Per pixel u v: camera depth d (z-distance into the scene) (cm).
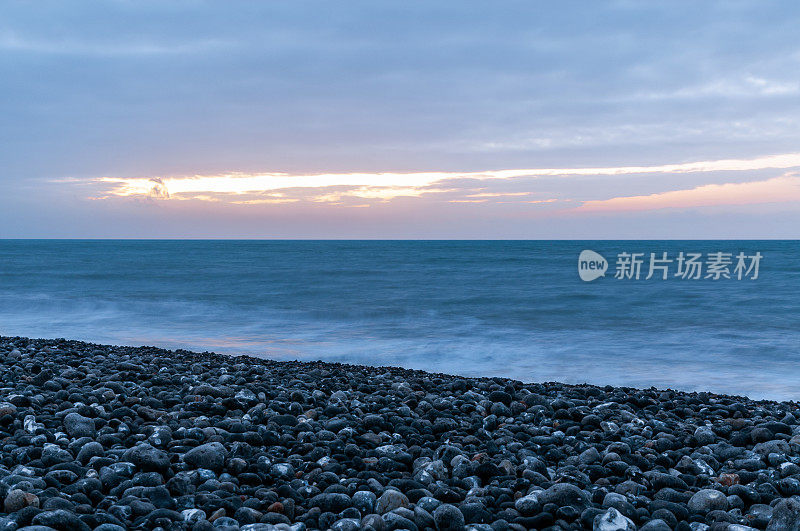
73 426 551
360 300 2798
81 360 1021
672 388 1164
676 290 3266
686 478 493
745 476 499
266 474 467
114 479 430
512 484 459
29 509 353
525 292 3197
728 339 1752
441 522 383
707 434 604
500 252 10094
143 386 796
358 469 499
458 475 486
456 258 7631
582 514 396
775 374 1286
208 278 4178
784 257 7488
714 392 1133
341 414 681
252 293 3127
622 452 540
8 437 526
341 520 374
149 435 555
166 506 395
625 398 846
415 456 540
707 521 410
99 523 352
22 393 698
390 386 902
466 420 688
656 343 1675
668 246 15038
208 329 1938
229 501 402
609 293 3128
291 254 9312
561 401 755
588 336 1805
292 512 401
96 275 4419
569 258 7638
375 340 1717
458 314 2330
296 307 2505
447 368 1361
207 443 506
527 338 1759
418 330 1922
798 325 2030
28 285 3600
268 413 666
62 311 2370
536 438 605
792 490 461
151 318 2198
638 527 403
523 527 387
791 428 653
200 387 756
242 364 1087
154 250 11619
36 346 1240
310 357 1474
